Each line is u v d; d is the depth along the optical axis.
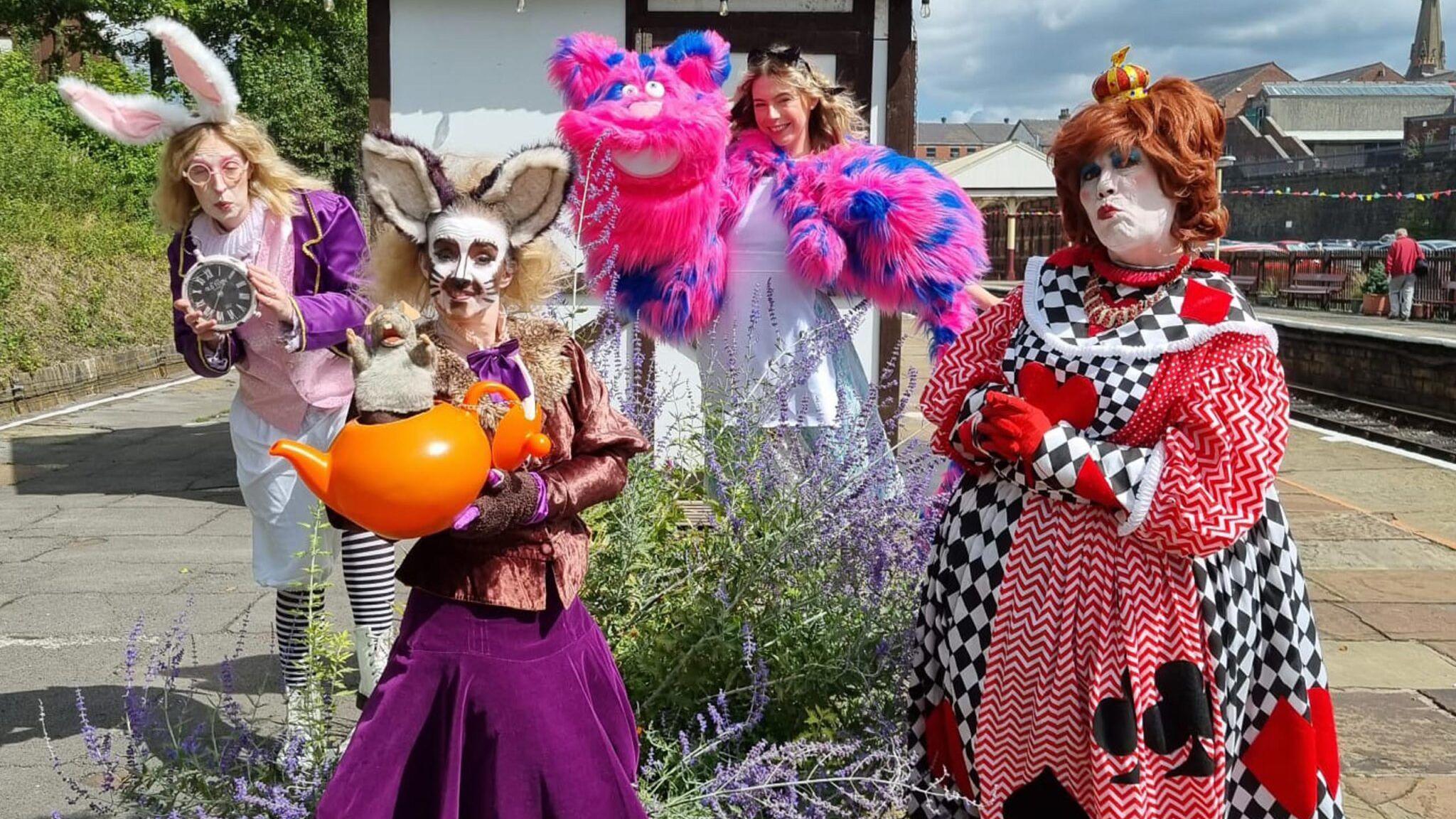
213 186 3.06
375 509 2.02
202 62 2.96
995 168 43.91
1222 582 2.35
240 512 7.09
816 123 4.20
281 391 3.17
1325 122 80.25
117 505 7.25
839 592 3.02
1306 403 14.38
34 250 13.61
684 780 2.67
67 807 3.14
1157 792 2.26
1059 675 2.32
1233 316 2.29
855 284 4.04
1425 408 12.91
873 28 6.75
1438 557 6.52
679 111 3.79
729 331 4.08
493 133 6.96
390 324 2.12
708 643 2.96
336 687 2.80
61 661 4.36
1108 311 2.38
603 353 3.34
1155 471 2.22
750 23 6.77
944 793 2.49
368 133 2.31
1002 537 2.42
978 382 2.60
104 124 3.06
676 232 3.92
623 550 3.05
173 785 2.47
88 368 12.20
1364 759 3.77
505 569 2.20
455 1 6.88
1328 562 6.43
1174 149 2.28
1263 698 2.43
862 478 3.17
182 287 2.96
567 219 3.88
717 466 3.15
